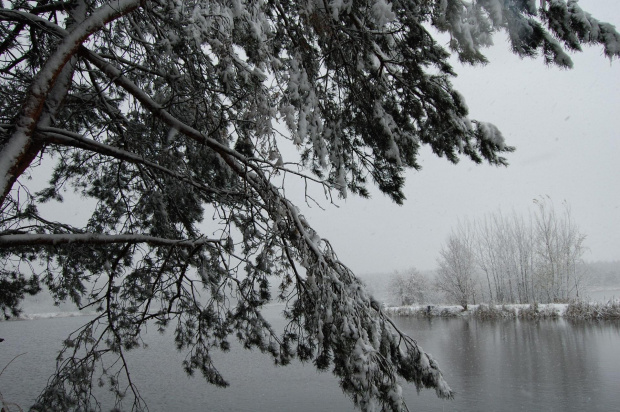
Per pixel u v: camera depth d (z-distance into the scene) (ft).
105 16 11.51
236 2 11.47
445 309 122.21
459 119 15.25
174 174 14.51
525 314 103.35
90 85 15.44
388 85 16.08
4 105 14.98
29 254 17.70
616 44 12.73
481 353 66.69
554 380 49.16
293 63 13.91
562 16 12.94
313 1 13.67
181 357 71.56
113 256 18.90
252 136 14.43
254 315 17.93
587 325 87.25
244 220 16.80
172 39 11.85
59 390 16.12
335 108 16.78
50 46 13.67
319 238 13.97
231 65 11.60
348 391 12.92
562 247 121.29
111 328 17.52
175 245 14.88
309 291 14.10
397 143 16.17
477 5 12.49
